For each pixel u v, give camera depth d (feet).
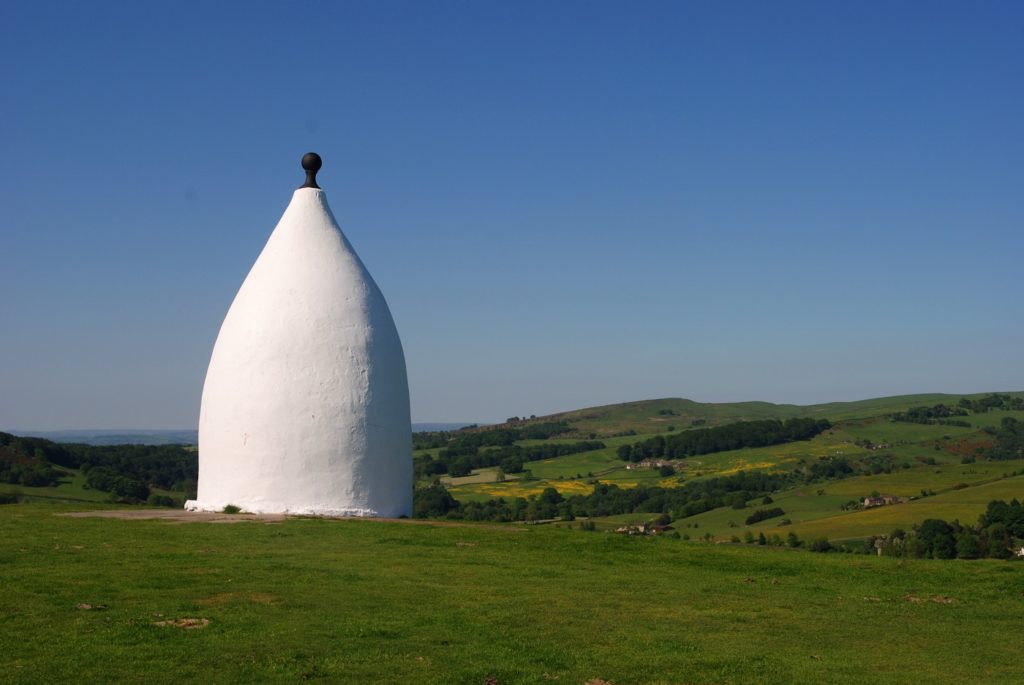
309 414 92.48
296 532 80.53
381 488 95.86
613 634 53.01
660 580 68.74
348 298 96.89
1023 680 47.80
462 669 45.14
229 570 63.82
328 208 101.40
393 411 97.60
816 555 80.07
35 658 43.93
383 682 42.88
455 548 76.89
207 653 45.60
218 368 95.66
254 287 96.84
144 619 50.62
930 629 57.98
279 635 48.93
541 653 48.39
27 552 68.13
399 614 54.54
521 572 68.85
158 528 81.05
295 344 93.35
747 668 47.67
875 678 47.16
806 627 57.16
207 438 96.02
